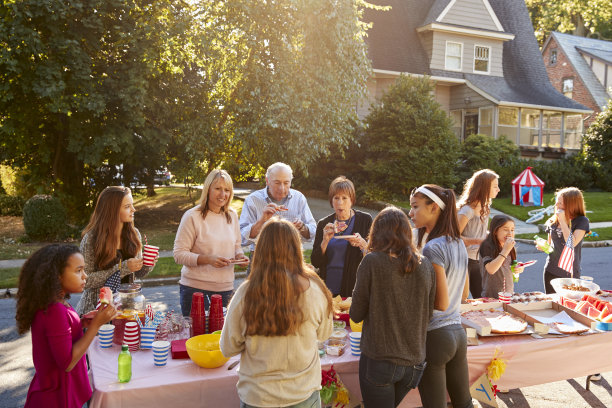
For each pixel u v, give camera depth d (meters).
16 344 5.44
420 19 23.91
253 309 2.06
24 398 4.15
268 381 2.12
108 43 12.06
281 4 12.35
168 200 21.20
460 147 18.72
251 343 2.13
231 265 3.94
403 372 2.54
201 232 3.83
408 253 2.49
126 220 3.48
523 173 17.50
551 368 3.46
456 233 2.82
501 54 24.25
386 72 21.42
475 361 3.25
